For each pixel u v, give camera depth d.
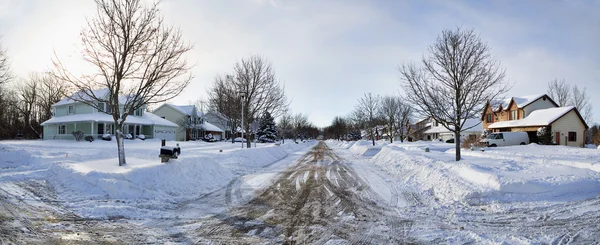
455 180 9.62
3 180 9.36
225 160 17.97
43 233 5.53
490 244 5.19
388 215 7.08
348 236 5.72
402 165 14.63
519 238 5.39
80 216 6.60
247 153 19.70
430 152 20.20
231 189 10.30
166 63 11.74
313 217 6.96
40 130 52.09
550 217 6.45
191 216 6.99
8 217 6.18
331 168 16.42
